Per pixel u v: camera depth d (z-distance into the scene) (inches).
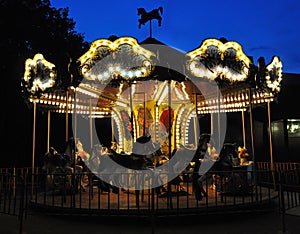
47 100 444.1
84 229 263.3
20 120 702.5
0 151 683.4
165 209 275.7
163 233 250.2
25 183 294.7
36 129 711.7
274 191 398.9
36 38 733.3
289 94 658.8
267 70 350.6
